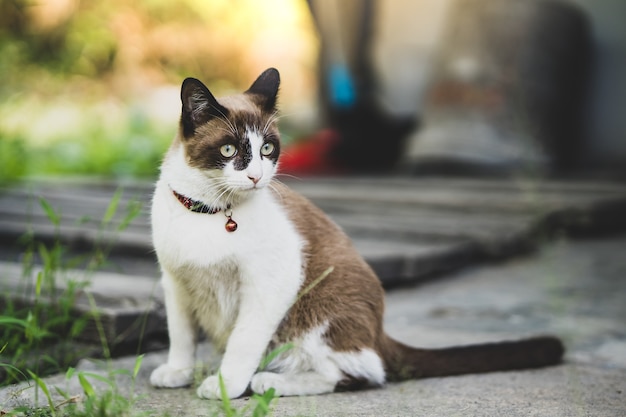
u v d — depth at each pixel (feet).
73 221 18.69
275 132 9.80
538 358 10.89
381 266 15.23
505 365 10.77
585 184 23.45
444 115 26.68
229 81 43.16
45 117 37.19
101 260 13.61
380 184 24.59
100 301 11.97
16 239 17.58
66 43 41.42
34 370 10.29
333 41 29.58
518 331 12.93
